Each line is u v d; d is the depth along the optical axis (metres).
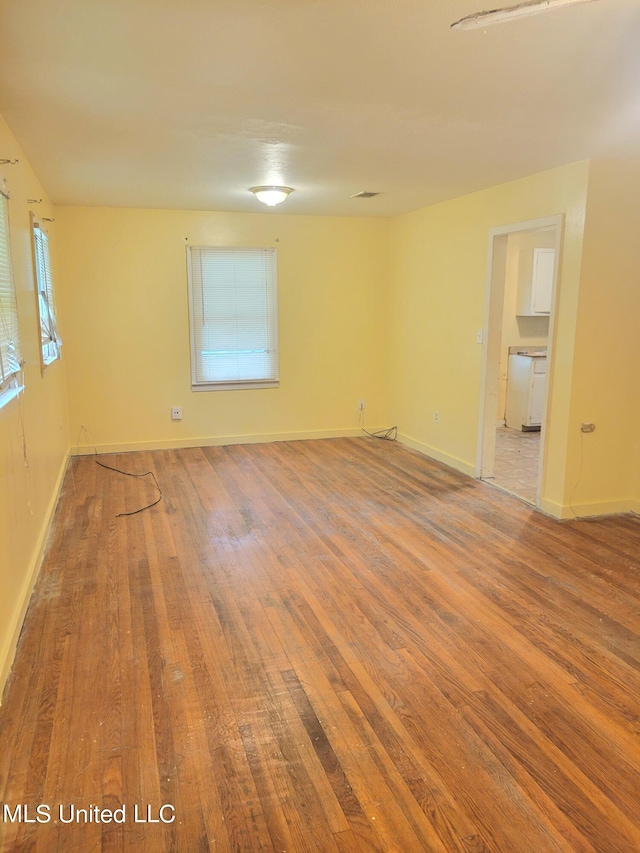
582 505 3.96
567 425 3.84
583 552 3.40
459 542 3.54
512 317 7.04
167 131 2.93
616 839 1.55
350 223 6.05
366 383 6.44
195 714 2.02
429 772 1.78
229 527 3.77
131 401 5.72
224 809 1.64
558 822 1.61
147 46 1.96
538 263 6.64
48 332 4.21
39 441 3.50
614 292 3.73
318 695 2.13
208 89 2.35
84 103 2.51
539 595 2.88
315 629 2.57
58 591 2.89
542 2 1.41
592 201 3.55
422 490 4.57
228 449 5.91
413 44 1.95
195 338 5.80
